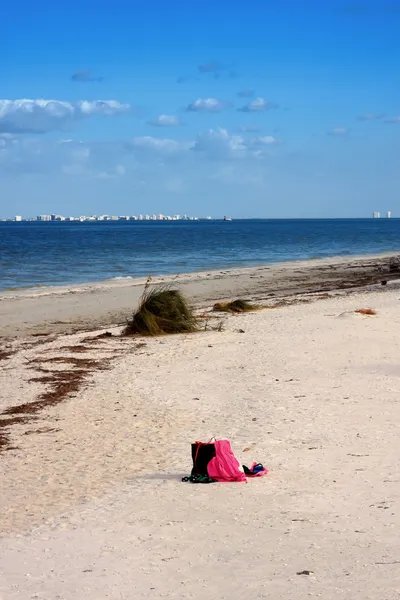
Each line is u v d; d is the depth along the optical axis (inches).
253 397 533.0
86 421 488.7
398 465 359.6
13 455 418.0
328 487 329.1
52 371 652.7
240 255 2669.8
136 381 603.2
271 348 717.3
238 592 222.2
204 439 430.9
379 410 480.4
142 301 889.5
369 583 222.5
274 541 264.7
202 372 629.9
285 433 433.1
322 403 505.4
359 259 2367.1
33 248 3166.8
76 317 1057.5
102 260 2369.6
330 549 254.2
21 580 241.8
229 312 1011.9
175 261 2329.0
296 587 222.8
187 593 224.4
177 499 322.3
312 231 6378.0
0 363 698.2
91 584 234.8
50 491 350.3
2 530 298.4
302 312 967.6
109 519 300.7
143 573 242.1
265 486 335.0
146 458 400.2
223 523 287.3
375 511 294.2
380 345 708.7
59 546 272.7
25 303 1205.1
